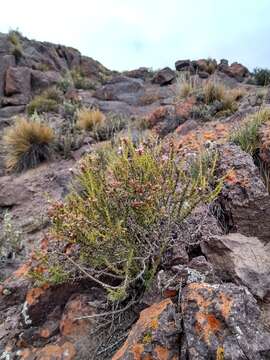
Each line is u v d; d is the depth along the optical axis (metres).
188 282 1.94
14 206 5.63
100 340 2.04
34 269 2.34
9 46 16.09
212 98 7.43
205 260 2.12
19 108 12.62
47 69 16.78
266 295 2.01
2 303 2.68
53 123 9.30
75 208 2.30
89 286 2.38
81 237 2.12
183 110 6.89
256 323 1.63
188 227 2.42
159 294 1.99
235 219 2.71
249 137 3.78
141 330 1.71
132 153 2.54
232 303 1.66
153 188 2.13
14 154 6.99
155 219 2.18
